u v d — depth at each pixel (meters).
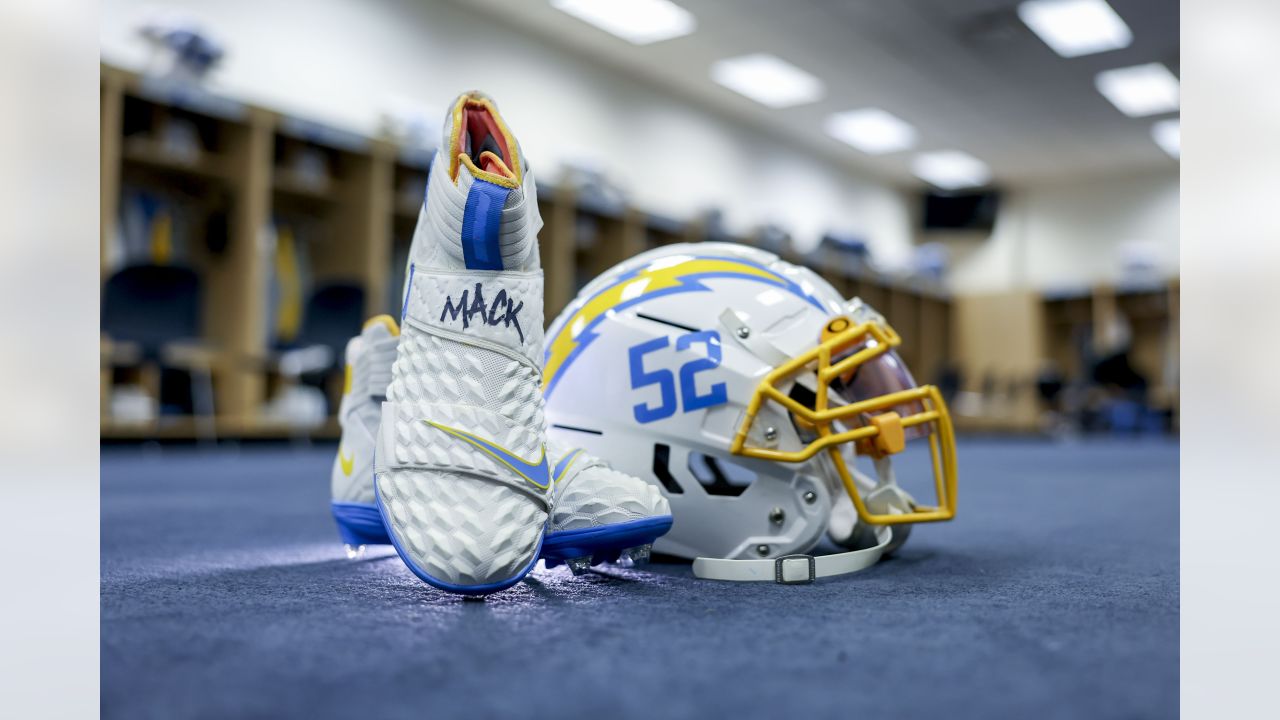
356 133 6.04
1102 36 7.27
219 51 5.32
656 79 8.71
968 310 12.18
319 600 0.85
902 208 12.27
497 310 0.84
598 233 8.09
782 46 7.75
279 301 6.07
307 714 0.50
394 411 0.86
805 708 0.51
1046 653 0.64
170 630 0.71
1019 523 1.76
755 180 9.90
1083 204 11.68
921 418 1.01
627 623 0.74
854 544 1.13
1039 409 11.70
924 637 0.69
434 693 0.53
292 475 3.15
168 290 4.65
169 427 5.04
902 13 6.99
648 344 1.03
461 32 7.19
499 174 0.82
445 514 0.82
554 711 0.50
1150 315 11.73
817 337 1.01
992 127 9.66
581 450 0.98
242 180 5.50
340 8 6.43
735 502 1.02
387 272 6.71
